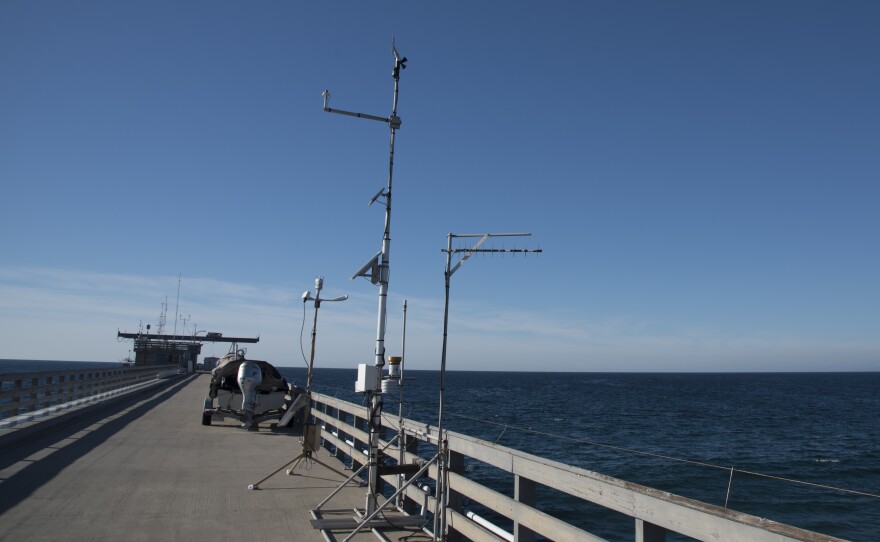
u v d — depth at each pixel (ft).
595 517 47.55
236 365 58.49
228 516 23.82
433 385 361.71
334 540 21.11
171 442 43.60
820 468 80.94
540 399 235.61
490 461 18.62
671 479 65.57
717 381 578.25
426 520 22.65
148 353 185.26
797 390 363.76
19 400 45.91
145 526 21.97
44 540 19.98
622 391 326.24
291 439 48.49
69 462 33.55
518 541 16.72
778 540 9.41
